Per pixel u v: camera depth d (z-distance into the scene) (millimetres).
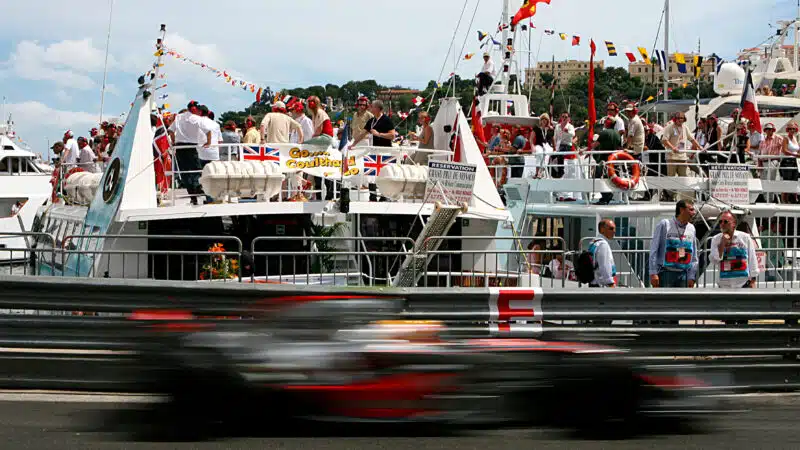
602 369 8047
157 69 16234
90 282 9227
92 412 8320
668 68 28328
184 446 7266
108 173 15414
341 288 9328
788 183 20453
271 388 7512
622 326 9930
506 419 7840
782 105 25516
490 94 24625
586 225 18938
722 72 26672
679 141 19594
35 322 9188
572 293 9836
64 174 22422
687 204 12734
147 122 14633
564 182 19266
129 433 7637
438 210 13664
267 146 15508
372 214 15938
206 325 8070
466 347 7781
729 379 10047
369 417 7527
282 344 7672
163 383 7758
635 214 17812
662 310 10047
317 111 17766
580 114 50188
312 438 7621
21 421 7996
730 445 7719
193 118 16391
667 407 8227
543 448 7430
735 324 10195
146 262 14578
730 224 13094
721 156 21188
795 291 10273
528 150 22938
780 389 10125
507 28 24547
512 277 16016
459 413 7641
